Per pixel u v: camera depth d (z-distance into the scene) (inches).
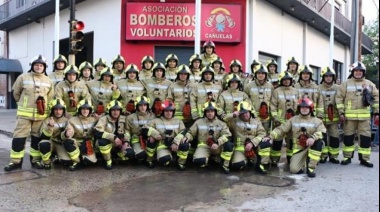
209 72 289.6
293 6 610.2
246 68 536.7
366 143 295.1
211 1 526.3
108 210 187.5
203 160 269.1
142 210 188.1
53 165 280.7
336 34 856.3
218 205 197.0
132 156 275.1
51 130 259.8
